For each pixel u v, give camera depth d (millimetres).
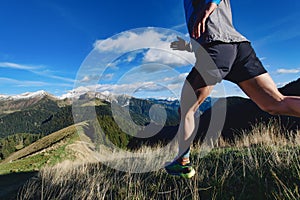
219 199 2643
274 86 2037
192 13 2072
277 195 2279
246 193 2611
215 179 3004
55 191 3619
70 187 3682
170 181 3246
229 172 3166
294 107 1982
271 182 2662
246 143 4773
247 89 2090
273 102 2037
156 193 3039
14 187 4273
